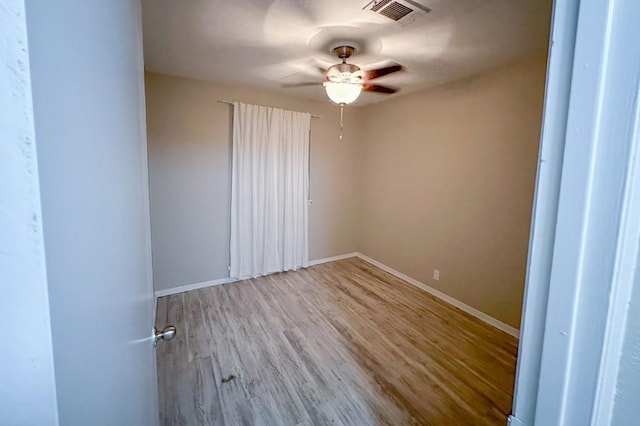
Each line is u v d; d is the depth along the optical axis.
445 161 3.07
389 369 2.03
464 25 1.79
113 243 0.45
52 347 0.25
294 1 1.57
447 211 3.08
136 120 0.76
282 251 3.82
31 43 0.21
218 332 2.44
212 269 3.39
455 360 2.14
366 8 1.62
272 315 2.73
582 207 0.35
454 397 1.79
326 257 4.33
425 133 3.29
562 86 0.36
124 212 0.54
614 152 0.32
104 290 0.40
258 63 2.51
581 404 0.36
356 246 4.59
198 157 3.16
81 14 0.33
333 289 3.36
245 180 3.40
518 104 2.40
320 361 2.10
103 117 0.41
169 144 3.00
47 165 0.24
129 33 0.67
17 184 0.21
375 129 4.04
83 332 0.32
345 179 4.33
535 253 0.40
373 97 3.63
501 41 2.00
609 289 0.34
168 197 3.06
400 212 3.71
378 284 3.53
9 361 0.23
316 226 4.17
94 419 0.35
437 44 2.06
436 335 2.47
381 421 1.61
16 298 0.22
